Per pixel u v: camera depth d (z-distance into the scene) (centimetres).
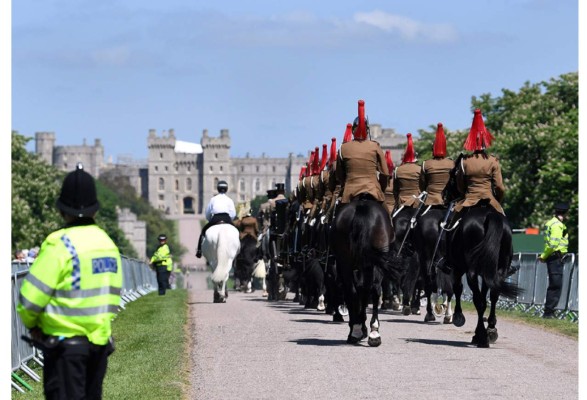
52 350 1357
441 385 2028
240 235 5766
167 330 3142
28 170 15950
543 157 10862
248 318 3656
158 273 6334
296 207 4372
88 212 1395
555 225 3828
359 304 2655
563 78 12119
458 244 2636
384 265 2492
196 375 2198
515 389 1981
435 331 3103
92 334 1370
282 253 4606
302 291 4491
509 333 3077
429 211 3147
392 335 2973
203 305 4606
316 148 3928
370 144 2650
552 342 2795
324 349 2602
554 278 3816
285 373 2203
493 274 2538
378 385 2031
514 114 12175
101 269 1376
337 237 2577
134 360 2417
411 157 3584
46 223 15375
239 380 2123
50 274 1349
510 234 2577
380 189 2675
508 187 10856
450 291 3306
